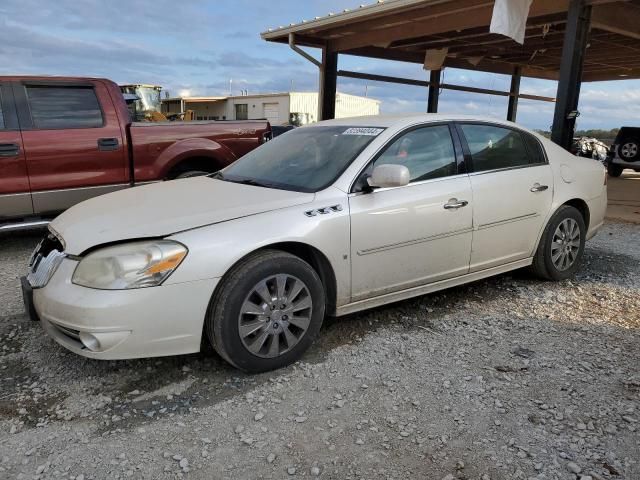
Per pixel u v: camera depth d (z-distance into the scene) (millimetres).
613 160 15555
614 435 2635
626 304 4496
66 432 2672
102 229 3104
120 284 2854
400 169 3438
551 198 4758
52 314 2961
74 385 3131
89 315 2812
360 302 3695
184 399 2975
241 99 39375
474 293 4711
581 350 3596
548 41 12320
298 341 3342
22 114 5785
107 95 6273
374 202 3625
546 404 2912
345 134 4090
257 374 3238
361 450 2525
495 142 4480
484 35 11438
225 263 3023
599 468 2393
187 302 2951
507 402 2934
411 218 3775
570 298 4621
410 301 4484
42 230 7258
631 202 10484
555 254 4918
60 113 5996
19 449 2535
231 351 3090
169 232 3016
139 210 3346
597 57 14000
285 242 3256
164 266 2900
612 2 7680
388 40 10711
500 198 4324
